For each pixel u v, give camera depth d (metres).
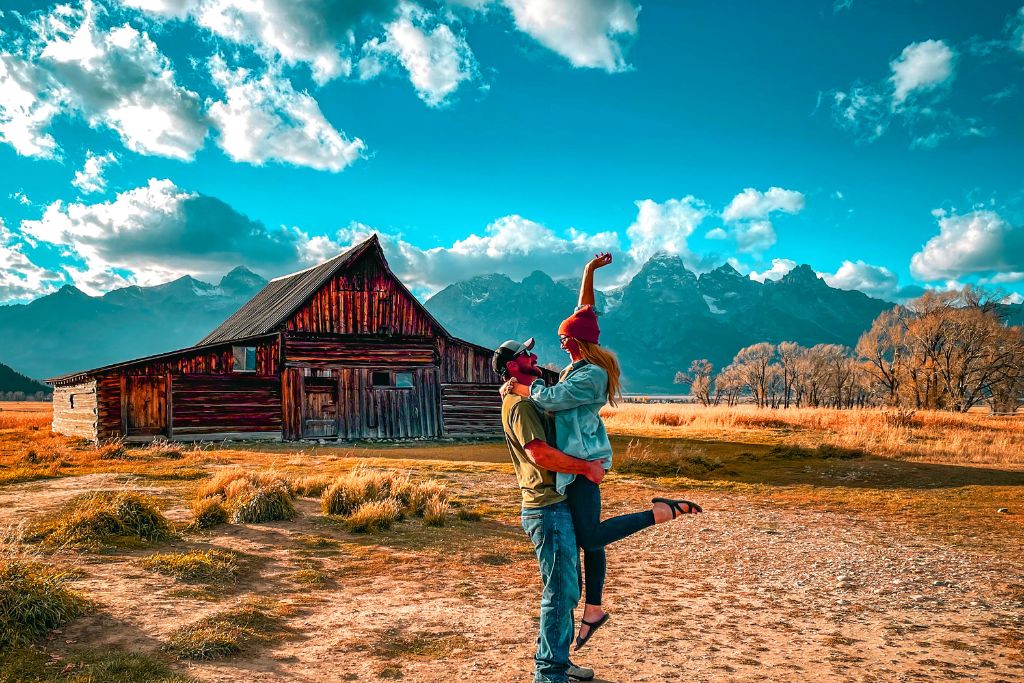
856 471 16.97
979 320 52.03
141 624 4.46
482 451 23.39
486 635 4.72
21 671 3.50
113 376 23.88
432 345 29.50
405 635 4.68
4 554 5.70
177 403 24.86
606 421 38.78
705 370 93.00
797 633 5.00
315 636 4.58
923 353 54.19
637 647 4.55
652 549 8.56
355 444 25.89
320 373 27.45
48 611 4.20
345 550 7.60
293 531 8.41
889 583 6.76
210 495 9.98
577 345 3.55
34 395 141.88
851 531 9.84
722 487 14.78
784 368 91.81
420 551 7.71
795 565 7.64
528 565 7.27
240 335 30.53
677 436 28.08
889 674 4.03
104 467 14.86
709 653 4.43
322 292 27.83
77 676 3.47
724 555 8.20
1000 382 53.00
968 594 6.32
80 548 6.45
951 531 9.84
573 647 4.13
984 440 23.86
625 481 15.26
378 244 28.75
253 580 6.11
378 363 28.47
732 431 30.30
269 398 26.47
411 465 16.88
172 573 5.85
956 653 4.51
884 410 34.75
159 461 16.61
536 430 3.41
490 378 30.28
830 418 33.59
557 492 3.50
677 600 6.04
